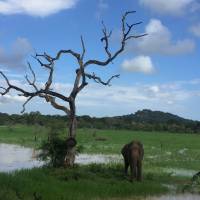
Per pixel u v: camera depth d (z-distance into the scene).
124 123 157.62
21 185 18.47
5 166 32.44
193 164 35.38
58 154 24.89
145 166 32.75
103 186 20.30
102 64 26.45
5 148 54.41
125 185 21.00
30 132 96.06
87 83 26.14
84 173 22.78
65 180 21.58
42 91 25.81
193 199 19.69
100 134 98.00
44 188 18.52
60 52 26.31
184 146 63.59
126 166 25.09
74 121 26.25
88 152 48.62
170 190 21.69
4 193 17.08
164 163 35.72
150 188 20.97
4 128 109.62
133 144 24.25
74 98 26.16
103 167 25.97
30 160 37.34
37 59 25.98
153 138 88.38
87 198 18.56
